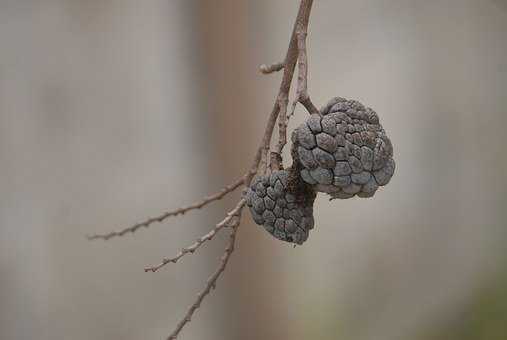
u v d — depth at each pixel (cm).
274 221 92
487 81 227
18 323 237
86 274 241
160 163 236
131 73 231
